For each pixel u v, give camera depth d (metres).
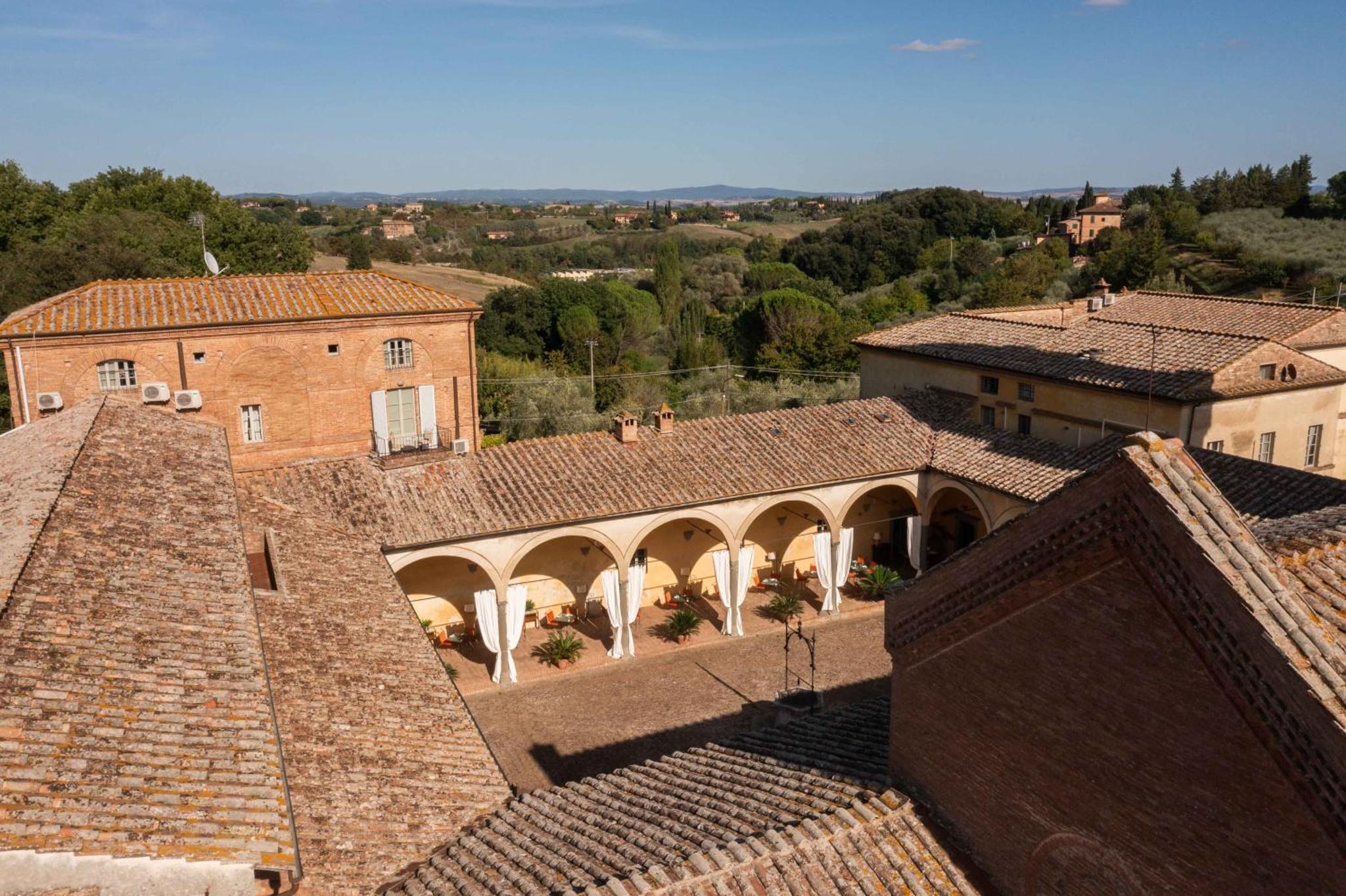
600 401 75.69
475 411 37.81
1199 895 9.85
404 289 37.19
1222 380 33.31
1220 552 9.38
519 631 33.34
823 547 38.16
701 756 17.47
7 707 11.10
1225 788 9.47
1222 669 9.34
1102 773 10.77
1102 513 10.49
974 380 41.56
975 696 12.48
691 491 34.78
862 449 38.69
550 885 12.26
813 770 15.38
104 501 19.09
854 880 12.05
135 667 12.89
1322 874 8.67
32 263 59.66
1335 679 8.59
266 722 12.33
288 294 35.38
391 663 20.39
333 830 14.19
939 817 13.20
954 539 43.00
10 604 13.60
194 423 27.27
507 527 31.78
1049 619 11.31
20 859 9.04
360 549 28.08
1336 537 11.24
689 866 11.94
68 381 30.95
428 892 12.72
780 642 36.44
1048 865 11.60
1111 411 35.19
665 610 39.88
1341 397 38.16
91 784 10.14
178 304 33.38
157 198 79.75
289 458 34.53
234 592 16.36
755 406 68.62
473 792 16.45
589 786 16.52
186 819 10.03
